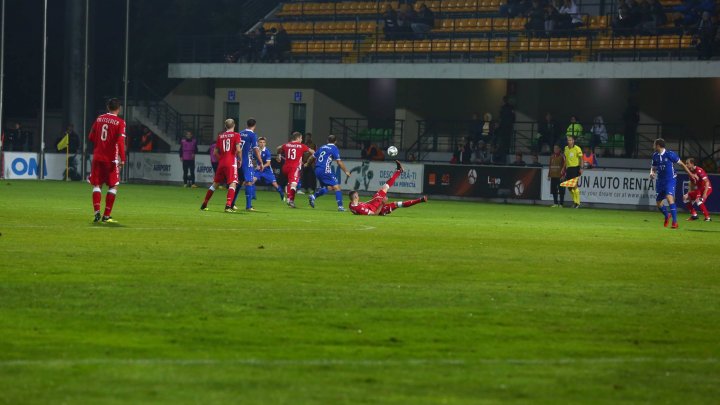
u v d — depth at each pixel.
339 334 18.23
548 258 32.62
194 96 111.38
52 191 72.44
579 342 18.19
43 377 14.39
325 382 14.58
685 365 16.48
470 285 25.00
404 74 98.88
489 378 15.16
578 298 23.34
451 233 42.88
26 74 117.12
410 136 103.25
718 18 91.19
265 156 70.00
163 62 113.94
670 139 93.94
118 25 116.94
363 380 14.79
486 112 102.12
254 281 24.47
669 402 14.11
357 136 103.88
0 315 19.05
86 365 15.19
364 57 104.81
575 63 91.69
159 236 36.16
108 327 18.22
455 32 103.06
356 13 110.38
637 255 34.91
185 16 114.25
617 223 56.66
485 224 50.66
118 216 46.97
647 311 21.81
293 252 31.64
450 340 18.03
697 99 92.94
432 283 25.16
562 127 98.56
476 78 96.00
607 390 14.65
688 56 92.81
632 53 94.62
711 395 14.56
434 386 14.56
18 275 24.27
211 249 31.77
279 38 105.88
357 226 45.16
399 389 14.32
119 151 40.56
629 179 78.81
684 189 76.75
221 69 106.75
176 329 18.20
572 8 99.75
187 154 92.62
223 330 18.25
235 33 113.94
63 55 112.38
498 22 102.81
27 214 46.31
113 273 25.16
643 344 18.19
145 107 109.75
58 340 16.97
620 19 94.19
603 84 97.06
